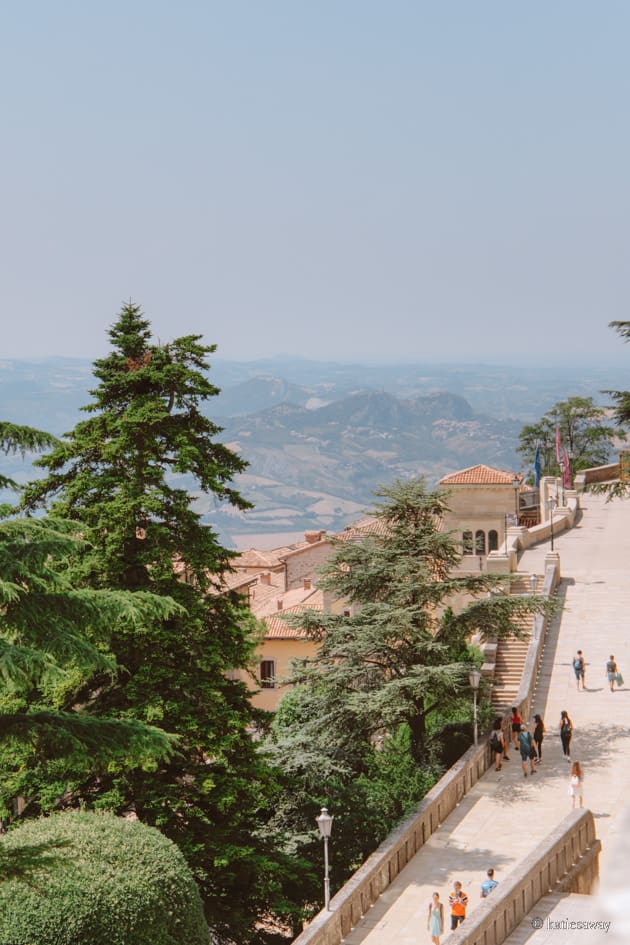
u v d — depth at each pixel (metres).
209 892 32.84
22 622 19.03
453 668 41.50
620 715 46.34
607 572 66.31
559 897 25.84
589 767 41.31
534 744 42.03
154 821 31.59
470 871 33.50
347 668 43.06
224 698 33.47
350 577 46.09
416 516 48.16
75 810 29.14
